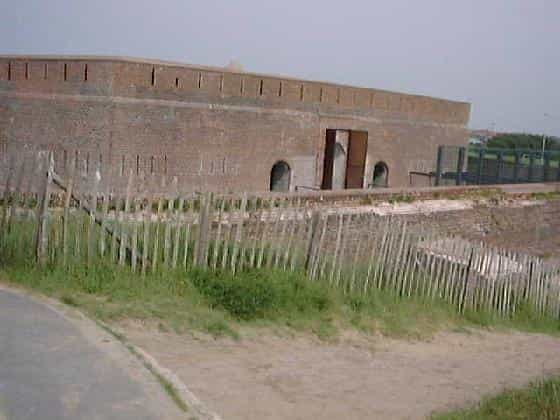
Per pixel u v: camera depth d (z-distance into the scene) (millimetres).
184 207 11219
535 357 12555
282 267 12055
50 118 22859
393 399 8383
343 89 30453
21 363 6336
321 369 9055
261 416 6949
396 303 13250
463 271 14953
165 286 10078
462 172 37750
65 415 5398
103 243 9961
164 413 5676
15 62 23562
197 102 24062
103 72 21578
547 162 34344
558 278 17922
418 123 35500
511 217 23031
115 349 7047
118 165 21812
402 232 13656
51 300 8641
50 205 10086
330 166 32375
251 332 9859
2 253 9781
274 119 27281
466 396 8984
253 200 11836
